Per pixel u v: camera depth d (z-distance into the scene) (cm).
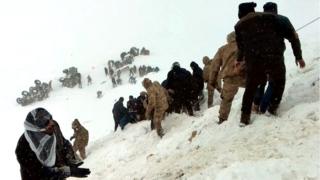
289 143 591
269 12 709
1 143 2847
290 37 693
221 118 837
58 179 511
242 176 535
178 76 1329
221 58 883
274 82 713
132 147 1216
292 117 671
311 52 1513
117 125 1550
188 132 936
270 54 685
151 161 920
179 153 841
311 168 509
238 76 813
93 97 3847
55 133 525
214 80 911
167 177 679
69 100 3862
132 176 900
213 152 673
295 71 1161
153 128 1266
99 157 1242
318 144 560
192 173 634
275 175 518
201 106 1464
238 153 613
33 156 502
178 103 1332
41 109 503
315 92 783
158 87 1205
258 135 657
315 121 629
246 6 720
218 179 549
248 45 691
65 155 542
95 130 2773
